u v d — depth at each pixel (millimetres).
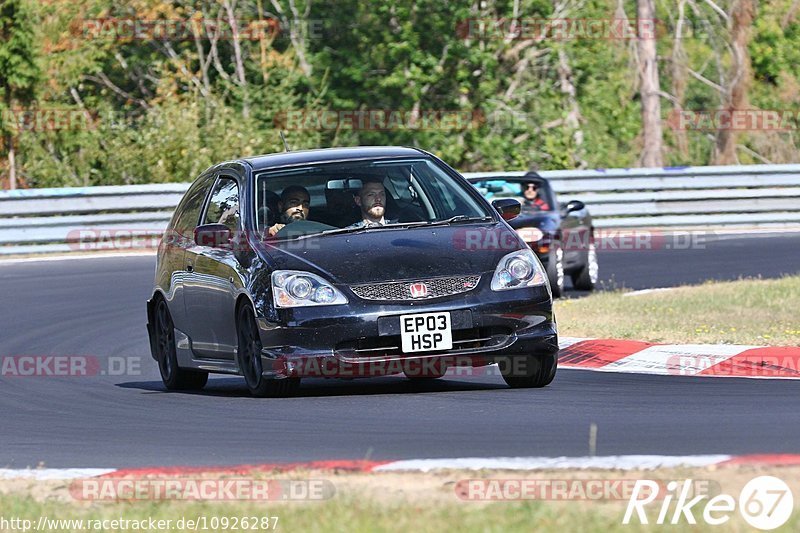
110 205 81000
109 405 33469
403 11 121125
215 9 124500
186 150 103562
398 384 34531
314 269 31250
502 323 31188
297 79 122312
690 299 51000
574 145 125625
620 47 126688
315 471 22234
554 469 21625
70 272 69500
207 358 35219
